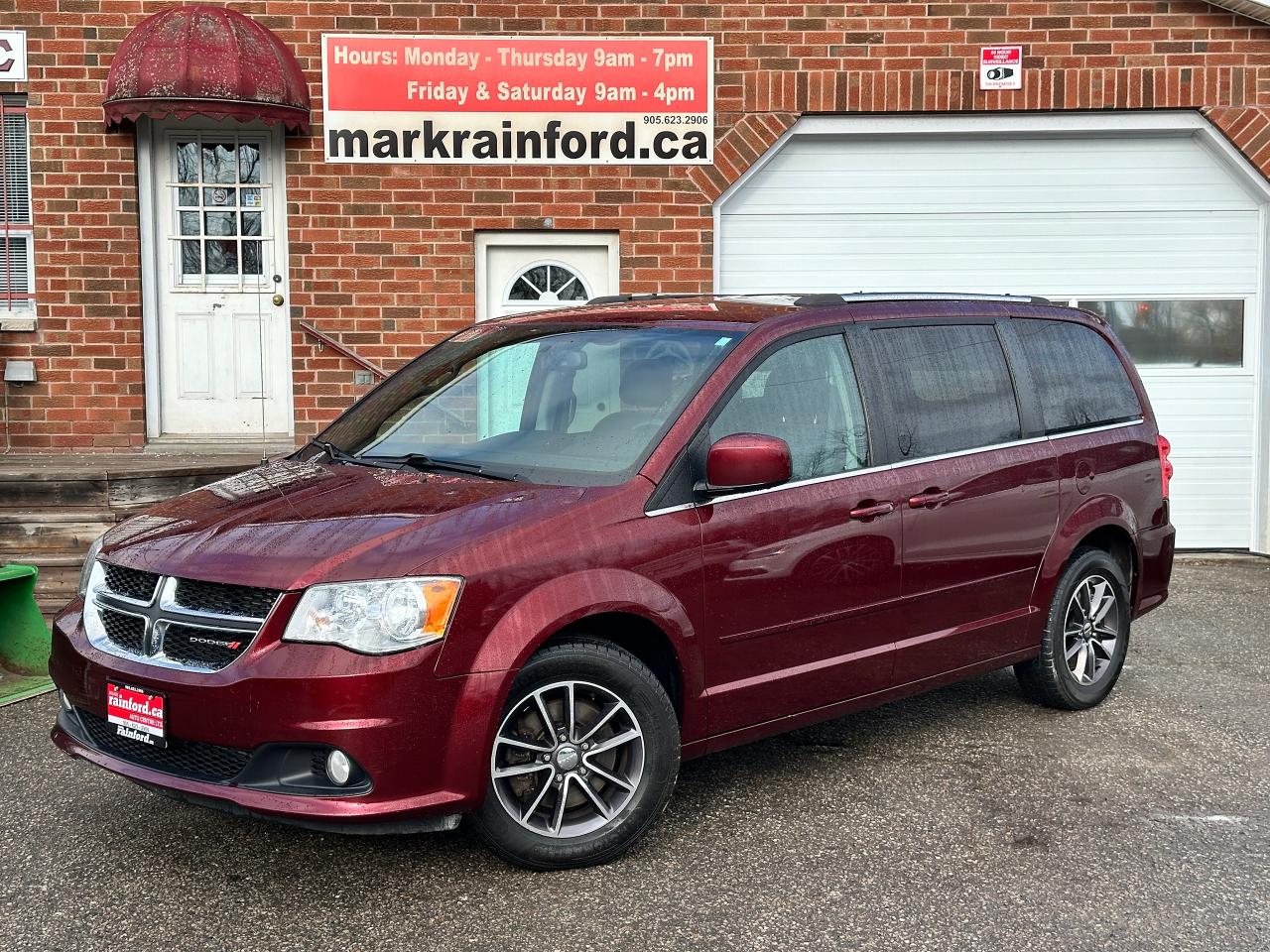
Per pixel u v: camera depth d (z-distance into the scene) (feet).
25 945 11.24
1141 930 11.57
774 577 14.02
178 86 27.55
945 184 32.12
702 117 30.78
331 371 30.78
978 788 15.39
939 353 16.63
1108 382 19.38
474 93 30.35
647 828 13.10
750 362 14.43
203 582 12.07
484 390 15.60
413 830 11.72
